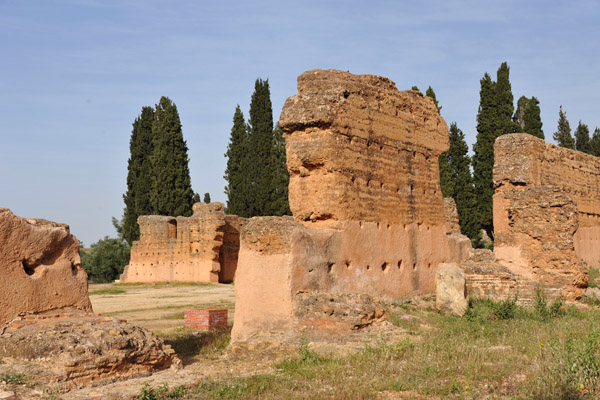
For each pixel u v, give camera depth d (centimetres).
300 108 1692
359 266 1727
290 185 1730
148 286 4200
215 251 4403
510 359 1198
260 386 1062
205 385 1072
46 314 1223
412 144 2017
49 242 1255
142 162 5622
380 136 1862
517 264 2286
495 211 2698
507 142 2777
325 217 1681
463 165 4316
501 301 1939
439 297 1844
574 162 3219
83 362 1055
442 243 2125
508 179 2750
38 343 1068
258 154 5056
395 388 1032
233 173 5153
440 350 1288
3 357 1066
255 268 1525
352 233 1706
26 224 1219
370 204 1794
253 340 1453
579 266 2200
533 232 2270
